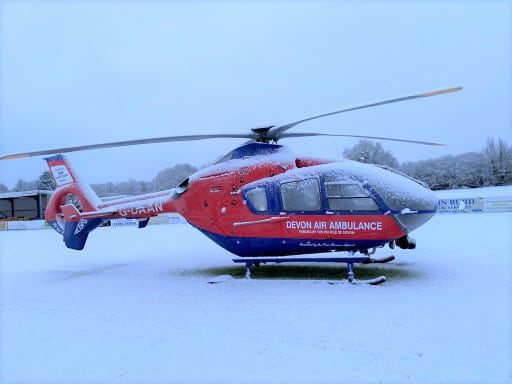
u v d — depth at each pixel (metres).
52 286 8.50
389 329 4.64
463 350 3.96
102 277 9.30
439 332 4.46
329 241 7.31
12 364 4.26
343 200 7.21
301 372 3.65
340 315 5.25
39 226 38.19
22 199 51.78
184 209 8.64
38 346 4.79
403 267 8.33
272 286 7.09
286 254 7.89
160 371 3.87
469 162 45.44
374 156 29.62
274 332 4.75
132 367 4.00
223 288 7.21
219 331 4.91
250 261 7.75
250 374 3.66
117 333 5.10
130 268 10.46
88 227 10.19
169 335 4.89
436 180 45.41
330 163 7.66
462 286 6.44
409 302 5.68
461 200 25.31
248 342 4.48
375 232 7.02
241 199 7.91
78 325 5.57
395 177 7.23
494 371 3.49
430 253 10.04
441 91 6.15
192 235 20.91
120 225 34.69
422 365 3.67
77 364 4.17
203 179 8.36
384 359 3.84
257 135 8.19
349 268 7.10
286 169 7.76
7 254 15.76
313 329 4.77
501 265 8.00
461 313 5.08
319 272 8.29
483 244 11.02
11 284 8.93
